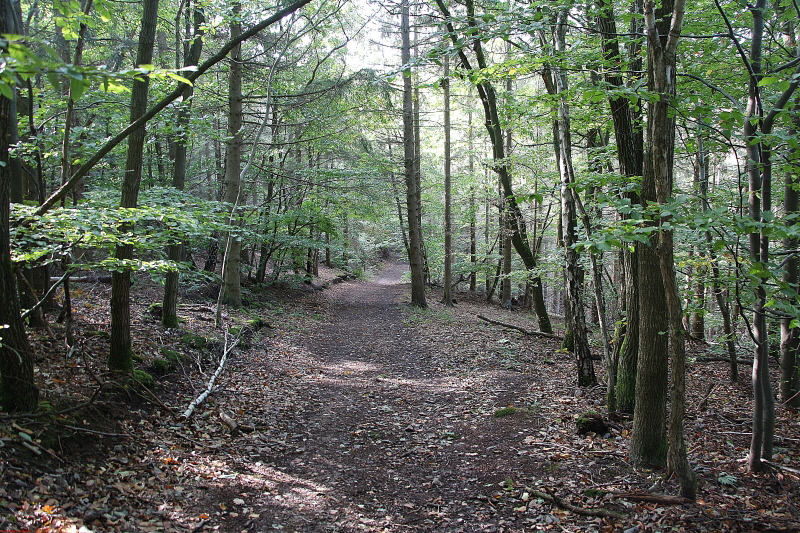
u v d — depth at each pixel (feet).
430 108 70.18
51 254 19.36
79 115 37.04
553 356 38.50
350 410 25.12
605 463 17.89
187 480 15.57
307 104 46.98
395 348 40.63
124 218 17.61
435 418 24.12
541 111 32.86
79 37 16.89
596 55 20.72
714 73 22.08
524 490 16.25
